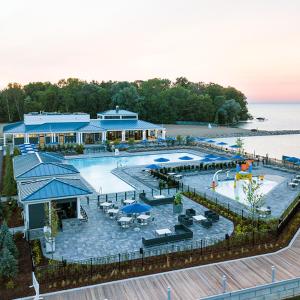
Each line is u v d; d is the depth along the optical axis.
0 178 42.72
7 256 18.86
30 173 30.69
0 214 28.78
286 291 18.91
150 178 44.25
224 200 34.44
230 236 25.17
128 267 20.56
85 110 133.62
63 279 19.09
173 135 99.62
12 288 18.22
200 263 21.11
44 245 23.69
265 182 43.09
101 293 17.81
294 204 31.81
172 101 139.12
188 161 56.31
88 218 29.17
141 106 130.25
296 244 23.77
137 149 66.00
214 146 72.69
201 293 17.77
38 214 26.59
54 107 136.75
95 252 22.66
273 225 26.03
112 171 48.41
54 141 69.81
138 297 17.44
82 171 49.38
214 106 150.75
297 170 48.62
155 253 22.48
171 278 19.33
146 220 27.80
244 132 114.12
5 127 72.31
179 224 26.77
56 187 27.47
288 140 102.56
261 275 19.59
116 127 75.31
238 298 17.91
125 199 34.41
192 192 36.47
